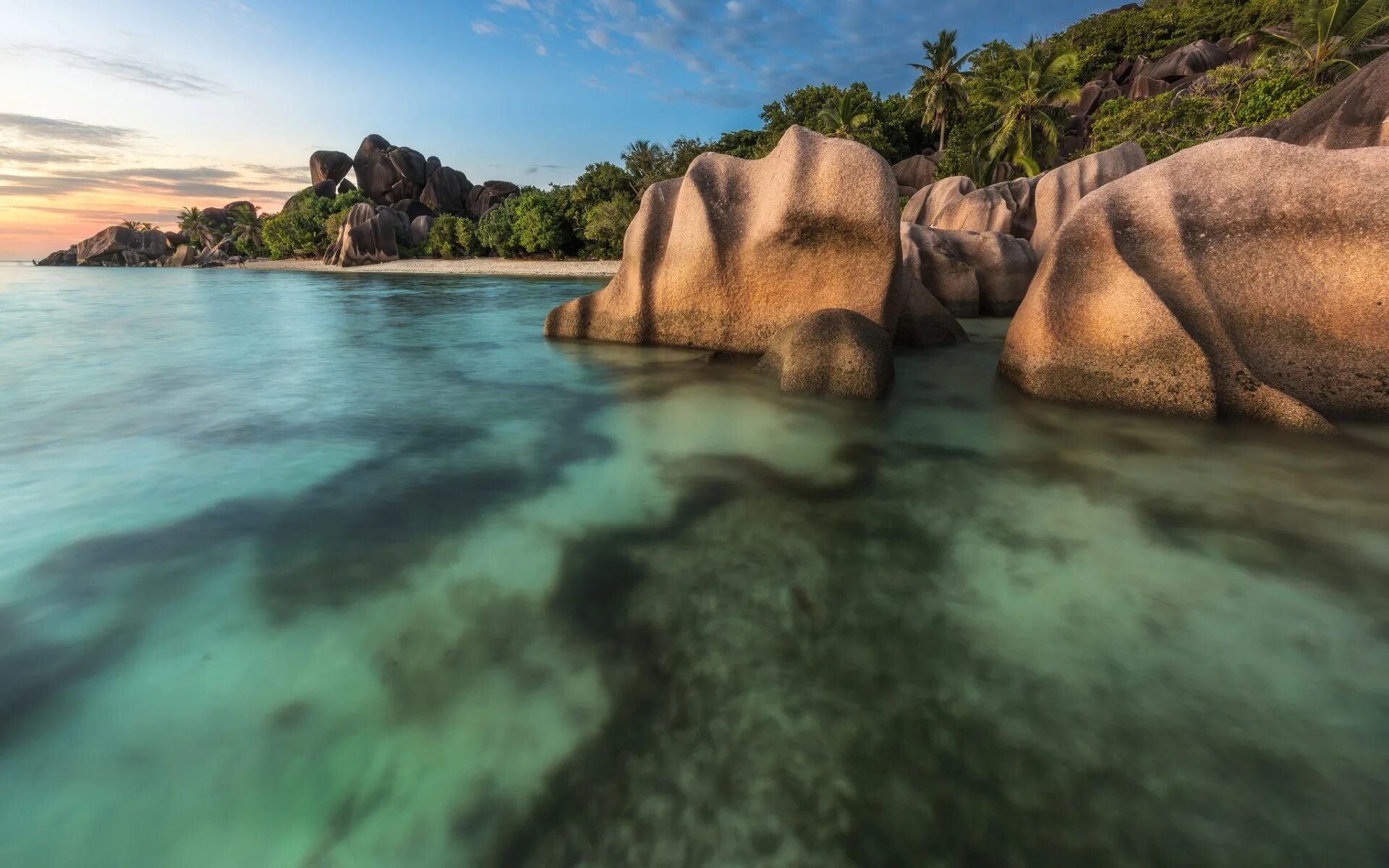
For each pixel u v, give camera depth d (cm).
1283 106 1839
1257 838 154
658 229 775
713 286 732
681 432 494
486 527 329
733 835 156
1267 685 206
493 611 253
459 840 158
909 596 260
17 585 272
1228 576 275
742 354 743
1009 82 3216
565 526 330
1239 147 485
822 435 482
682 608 254
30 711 201
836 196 629
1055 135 3017
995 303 1242
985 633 236
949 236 1279
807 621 244
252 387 648
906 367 723
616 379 663
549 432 497
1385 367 449
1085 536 313
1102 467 405
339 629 241
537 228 4128
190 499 363
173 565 289
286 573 282
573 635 237
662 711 197
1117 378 496
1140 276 482
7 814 167
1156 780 170
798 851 152
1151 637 232
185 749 187
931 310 881
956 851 151
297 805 168
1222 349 462
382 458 436
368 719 196
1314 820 159
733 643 231
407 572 283
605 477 400
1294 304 464
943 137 3794
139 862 155
